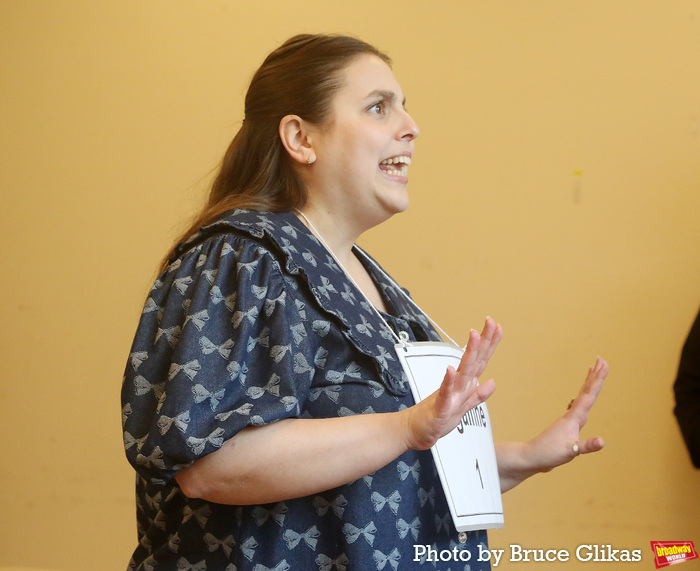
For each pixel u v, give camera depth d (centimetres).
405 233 558
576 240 537
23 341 598
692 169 529
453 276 548
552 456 309
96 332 587
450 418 214
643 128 538
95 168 605
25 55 623
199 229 252
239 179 293
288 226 264
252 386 223
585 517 514
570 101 548
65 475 578
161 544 248
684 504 505
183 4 609
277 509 231
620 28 548
